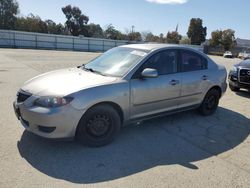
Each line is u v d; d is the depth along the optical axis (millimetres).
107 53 5355
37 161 3635
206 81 5656
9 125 4867
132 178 3346
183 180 3357
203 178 3432
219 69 6062
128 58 4742
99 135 4113
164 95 4824
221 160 3977
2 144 4070
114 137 4348
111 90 4059
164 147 4305
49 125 3650
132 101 4352
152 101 4652
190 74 5316
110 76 4414
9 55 21531
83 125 3912
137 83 4387
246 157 4129
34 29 66500
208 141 4664
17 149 3934
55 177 3281
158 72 4781
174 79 4973
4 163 3527
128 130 4938
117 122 4258
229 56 56500
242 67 8812
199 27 82688
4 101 6496
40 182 3154
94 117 4008
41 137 4148
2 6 60844
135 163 3730
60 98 3664
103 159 3793
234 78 9000
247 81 8609
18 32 41312
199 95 5605
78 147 4090
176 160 3891
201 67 5676
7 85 8469
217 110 6691
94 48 48938
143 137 4656
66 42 45938
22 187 3033
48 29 72250
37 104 3729
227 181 3398
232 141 4730
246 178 3502
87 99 3801
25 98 3908
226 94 8906
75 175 3350
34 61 17016
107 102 4074
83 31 77875
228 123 5691
